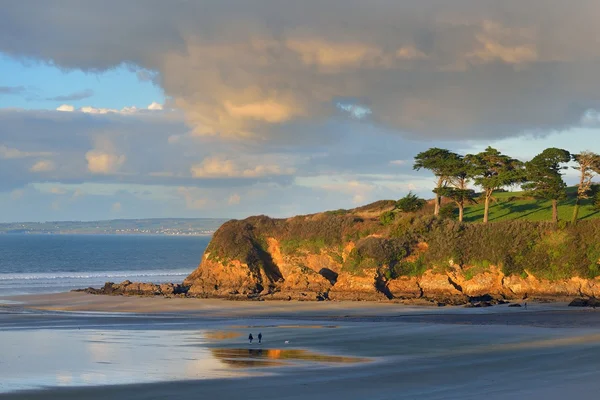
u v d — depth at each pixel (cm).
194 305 10200
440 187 13300
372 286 11025
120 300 10875
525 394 4003
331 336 6775
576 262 10694
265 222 13350
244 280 12275
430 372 4775
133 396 4044
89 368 4941
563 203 13162
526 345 6059
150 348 5959
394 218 12725
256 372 4775
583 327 7406
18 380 4503
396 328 7394
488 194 12588
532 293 10738
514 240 11200
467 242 11425
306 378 4566
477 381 4428
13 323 7881
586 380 4403
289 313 9269
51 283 15138
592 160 11675
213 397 4025
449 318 8512
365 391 4159
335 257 12494
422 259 11456
